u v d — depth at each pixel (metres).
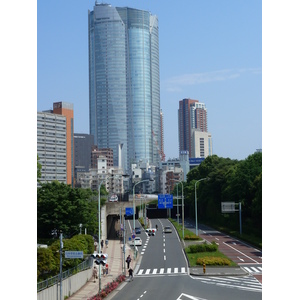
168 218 182.25
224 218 132.62
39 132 198.75
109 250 88.06
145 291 47.72
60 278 39.59
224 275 58.00
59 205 76.19
